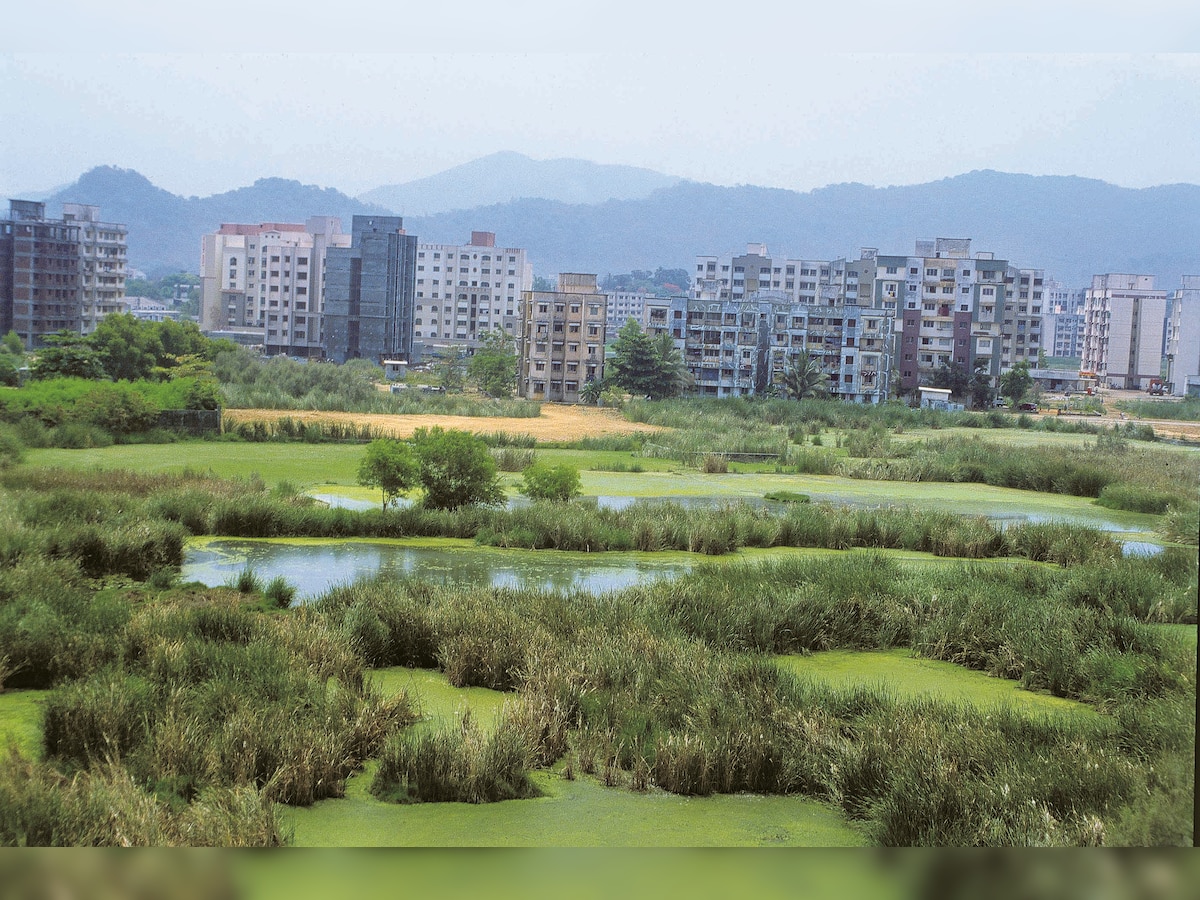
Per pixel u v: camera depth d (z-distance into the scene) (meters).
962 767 6.30
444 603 10.05
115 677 7.27
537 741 6.91
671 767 6.43
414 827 5.61
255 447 28.41
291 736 6.41
